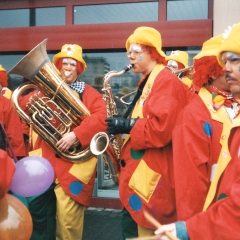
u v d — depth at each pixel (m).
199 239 1.50
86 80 5.30
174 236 1.51
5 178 1.71
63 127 3.38
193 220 1.54
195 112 2.16
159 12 5.00
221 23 4.62
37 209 3.35
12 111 3.73
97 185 5.33
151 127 2.55
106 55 5.24
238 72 1.69
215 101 2.22
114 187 5.30
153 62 2.86
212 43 2.29
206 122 2.14
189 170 2.04
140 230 2.66
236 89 1.72
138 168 2.66
